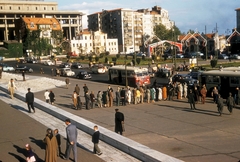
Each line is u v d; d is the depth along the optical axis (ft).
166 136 63.57
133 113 88.38
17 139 55.11
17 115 73.77
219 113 84.58
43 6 563.07
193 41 395.14
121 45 550.77
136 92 103.71
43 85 158.10
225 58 319.47
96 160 44.96
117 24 553.64
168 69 201.67
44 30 458.91
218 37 403.34
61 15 569.64
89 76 201.36
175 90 114.11
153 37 386.52
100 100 99.50
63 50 474.49
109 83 171.01
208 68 227.61
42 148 50.11
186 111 88.99
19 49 442.09
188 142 59.00
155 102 106.83
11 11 515.09
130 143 47.80
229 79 106.73
